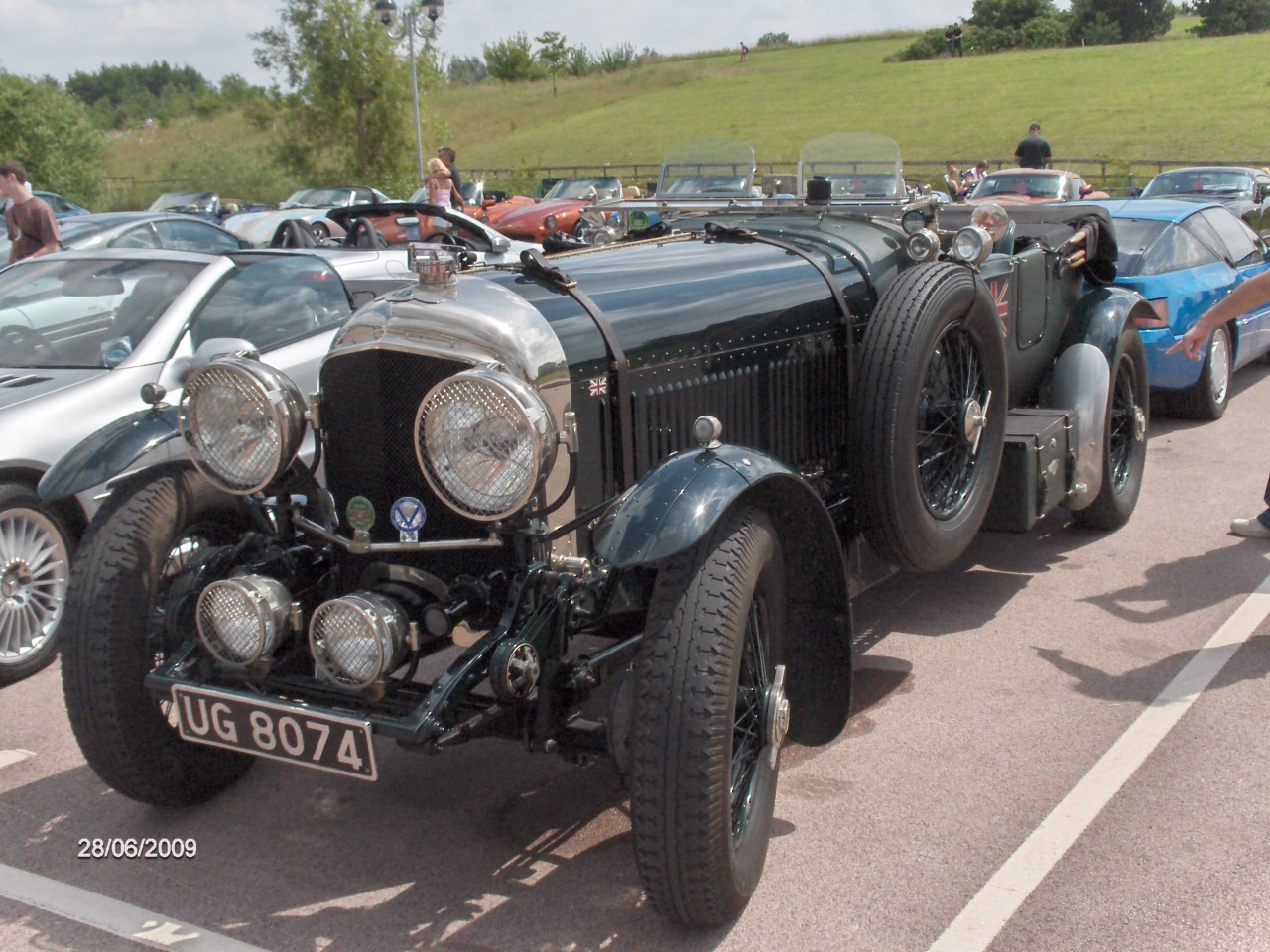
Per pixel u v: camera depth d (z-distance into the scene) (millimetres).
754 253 4125
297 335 5965
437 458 2811
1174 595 5020
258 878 3145
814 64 69375
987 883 3000
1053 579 5262
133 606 3205
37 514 4660
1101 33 79188
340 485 3137
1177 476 6879
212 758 3465
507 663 2764
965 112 47938
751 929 2844
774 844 3213
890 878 3037
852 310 4230
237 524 3631
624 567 2729
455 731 2771
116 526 3256
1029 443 4594
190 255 5898
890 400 3797
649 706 2635
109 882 3135
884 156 5590
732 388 3711
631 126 53938
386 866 3189
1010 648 4531
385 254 8391
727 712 2648
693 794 2602
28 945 2859
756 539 2834
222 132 47969
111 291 5648
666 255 3955
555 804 3510
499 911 2967
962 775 3557
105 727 3188
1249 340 8883
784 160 41156
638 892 3043
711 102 58438
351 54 30719
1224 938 2750
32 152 33969
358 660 2809
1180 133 38844
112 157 45000
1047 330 5363
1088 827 3240
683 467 2824
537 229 18781
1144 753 3654
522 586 2918
